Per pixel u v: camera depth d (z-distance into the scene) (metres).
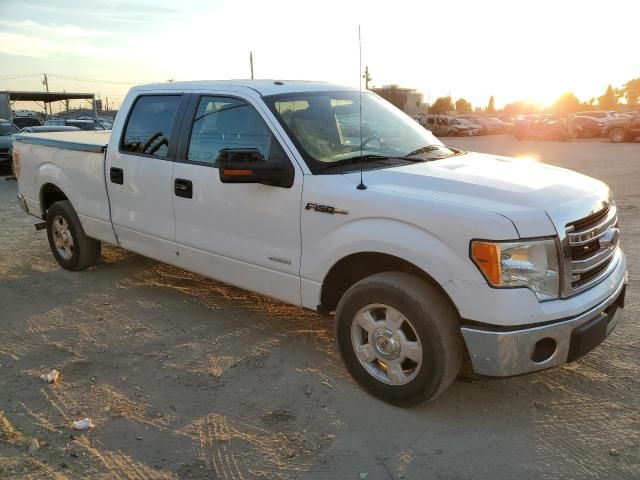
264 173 3.66
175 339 4.39
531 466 2.88
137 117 4.99
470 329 3.01
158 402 3.50
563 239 3.00
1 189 12.49
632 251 6.42
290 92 4.21
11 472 2.85
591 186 3.53
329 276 3.65
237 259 4.18
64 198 6.24
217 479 2.81
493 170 3.68
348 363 3.59
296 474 2.85
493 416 3.32
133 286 5.60
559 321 3.01
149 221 4.87
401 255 3.18
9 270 6.20
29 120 30.66
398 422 3.27
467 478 2.81
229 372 3.87
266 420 3.31
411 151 4.14
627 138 25.70
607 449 3.00
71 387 3.69
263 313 4.88
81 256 5.89
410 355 3.25
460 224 2.98
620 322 4.49
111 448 3.05
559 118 29.94
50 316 4.88
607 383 3.63
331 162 3.75
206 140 4.34
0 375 3.85
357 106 4.47
